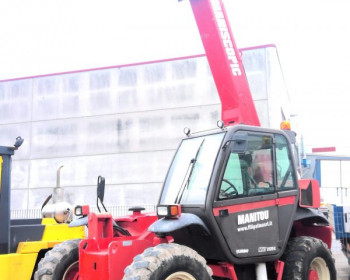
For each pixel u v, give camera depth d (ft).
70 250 17.61
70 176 72.33
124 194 69.00
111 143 70.69
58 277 17.08
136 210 18.76
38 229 19.92
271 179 15.61
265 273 15.12
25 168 74.95
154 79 69.26
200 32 17.62
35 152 74.64
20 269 18.44
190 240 14.71
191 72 67.41
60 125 73.87
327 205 27.73
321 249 16.70
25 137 75.46
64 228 20.80
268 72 62.08
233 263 14.38
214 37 17.29
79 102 73.26
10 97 76.95
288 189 16.03
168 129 67.77
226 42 17.40
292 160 16.49
